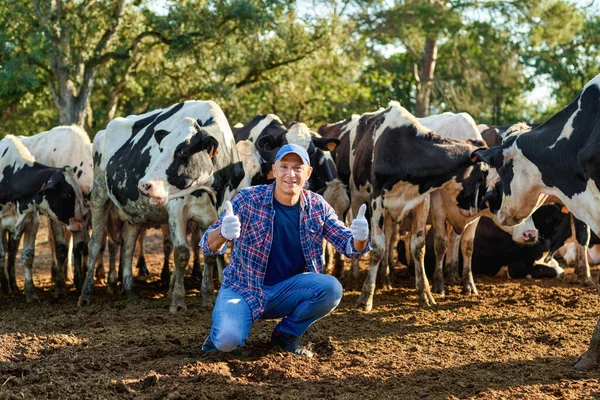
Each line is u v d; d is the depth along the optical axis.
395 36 27.69
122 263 9.63
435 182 7.63
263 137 9.00
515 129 8.22
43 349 5.89
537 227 9.73
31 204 8.88
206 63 21.81
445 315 7.30
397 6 27.39
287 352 5.55
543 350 5.77
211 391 4.70
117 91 22.97
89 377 5.07
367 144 8.72
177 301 7.72
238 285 5.21
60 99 20.98
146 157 8.09
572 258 11.21
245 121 23.75
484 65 29.36
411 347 5.90
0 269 9.36
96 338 6.30
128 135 8.59
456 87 28.91
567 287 9.02
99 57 21.11
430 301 7.96
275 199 5.16
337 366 5.32
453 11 27.16
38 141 10.10
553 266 10.06
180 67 23.28
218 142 7.43
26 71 19.42
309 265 5.27
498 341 6.10
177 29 20.61
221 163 7.47
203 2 21.28
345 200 9.74
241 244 5.16
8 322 7.38
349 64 24.86
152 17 20.94
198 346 5.86
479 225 10.01
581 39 36.81
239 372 5.12
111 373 5.15
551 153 5.72
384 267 9.33
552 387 4.75
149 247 15.55
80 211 9.02
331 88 25.19
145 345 5.96
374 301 8.22
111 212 9.56
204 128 7.46
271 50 22.03
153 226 10.51
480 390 4.73
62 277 9.27
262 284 5.23
